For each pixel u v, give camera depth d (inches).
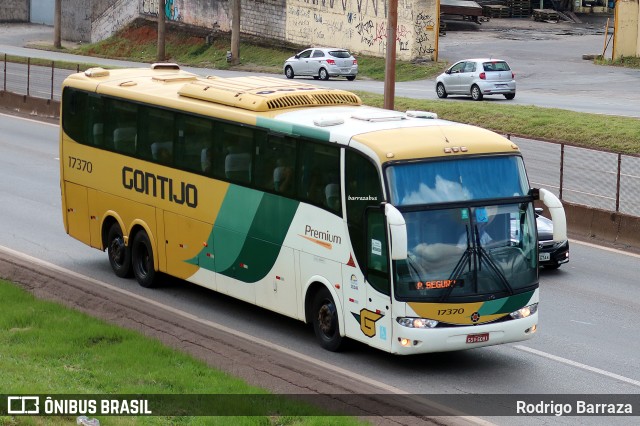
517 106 2010.3
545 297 944.3
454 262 698.2
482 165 720.3
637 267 1074.7
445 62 3157.0
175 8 4050.2
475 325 700.7
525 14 4217.5
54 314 818.8
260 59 3666.3
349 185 727.1
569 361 756.0
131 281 988.6
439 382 703.1
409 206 693.9
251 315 877.8
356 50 3403.1
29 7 5128.0
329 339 767.1
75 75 1056.8
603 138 1675.7
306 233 770.2
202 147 875.4
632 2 3002.0
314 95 855.7
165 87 972.6
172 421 577.0
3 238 1152.2
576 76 2815.0
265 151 810.2
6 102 2330.2
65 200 1065.5
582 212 1240.8
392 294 689.0
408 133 731.4
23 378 639.8
